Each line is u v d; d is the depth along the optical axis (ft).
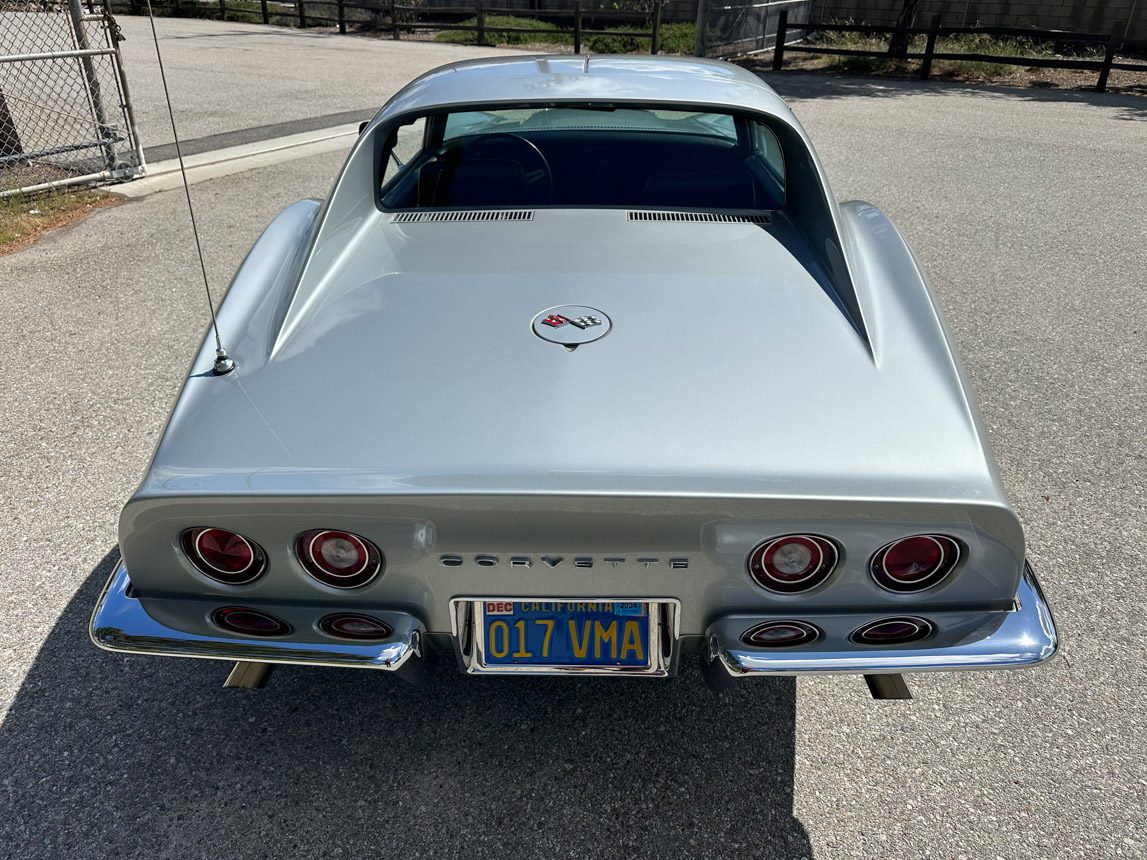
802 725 6.87
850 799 6.23
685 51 56.54
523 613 5.46
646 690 7.20
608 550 5.08
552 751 6.62
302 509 4.96
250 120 30.27
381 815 6.09
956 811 6.12
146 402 11.53
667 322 6.22
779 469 5.05
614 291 6.58
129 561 5.31
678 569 5.16
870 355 6.01
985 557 5.10
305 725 6.84
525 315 6.28
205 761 6.49
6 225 18.34
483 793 6.27
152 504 5.02
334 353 5.97
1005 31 42.91
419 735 6.75
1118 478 10.09
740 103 8.25
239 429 5.40
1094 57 50.75
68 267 16.46
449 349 5.95
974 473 5.11
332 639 5.33
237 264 16.60
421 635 5.41
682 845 5.90
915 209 21.08
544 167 8.25
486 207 8.04
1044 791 6.27
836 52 48.32
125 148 25.52
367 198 8.00
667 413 5.41
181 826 5.98
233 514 5.02
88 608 7.93
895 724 6.87
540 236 7.45
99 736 6.68
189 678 7.26
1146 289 16.12
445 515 4.96
